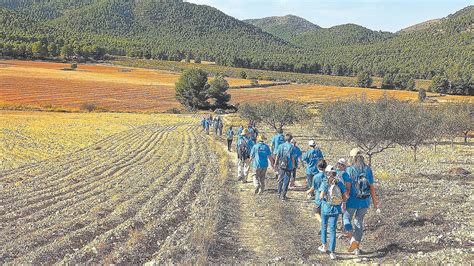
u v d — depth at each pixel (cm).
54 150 3331
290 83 16675
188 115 8562
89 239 1126
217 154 3145
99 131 4969
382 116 2414
